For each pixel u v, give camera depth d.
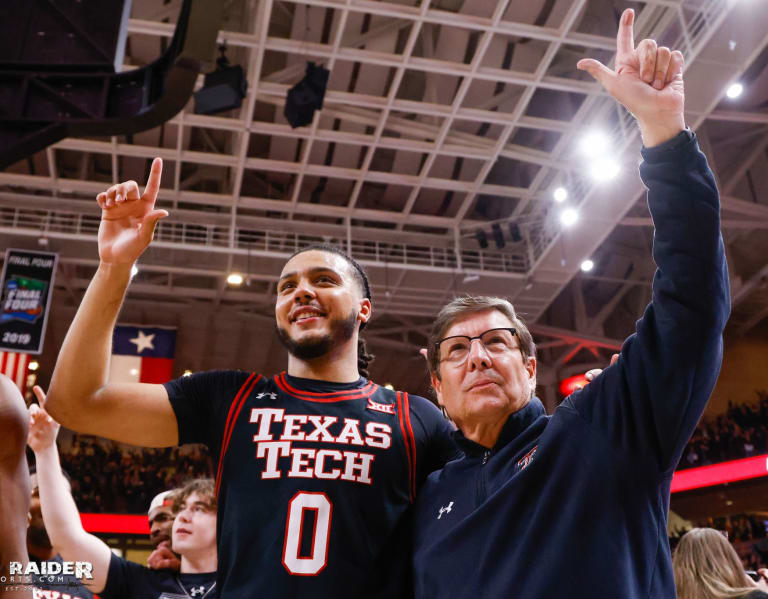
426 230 18.59
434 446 2.40
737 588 3.14
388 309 18.70
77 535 3.00
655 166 1.89
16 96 7.03
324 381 2.39
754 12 10.81
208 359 22.72
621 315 20.86
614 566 1.77
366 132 15.71
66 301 19.73
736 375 20.64
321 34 13.05
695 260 1.82
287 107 11.95
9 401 1.60
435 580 1.96
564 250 16.06
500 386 2.16
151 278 19.44
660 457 1.87
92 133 7.18
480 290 17.39
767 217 15.87
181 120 14.09
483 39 12.69
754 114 13.80
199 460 20.55
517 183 17.22
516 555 1.85
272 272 16.94
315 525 2.06
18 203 16.22
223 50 10.74
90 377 2.13
